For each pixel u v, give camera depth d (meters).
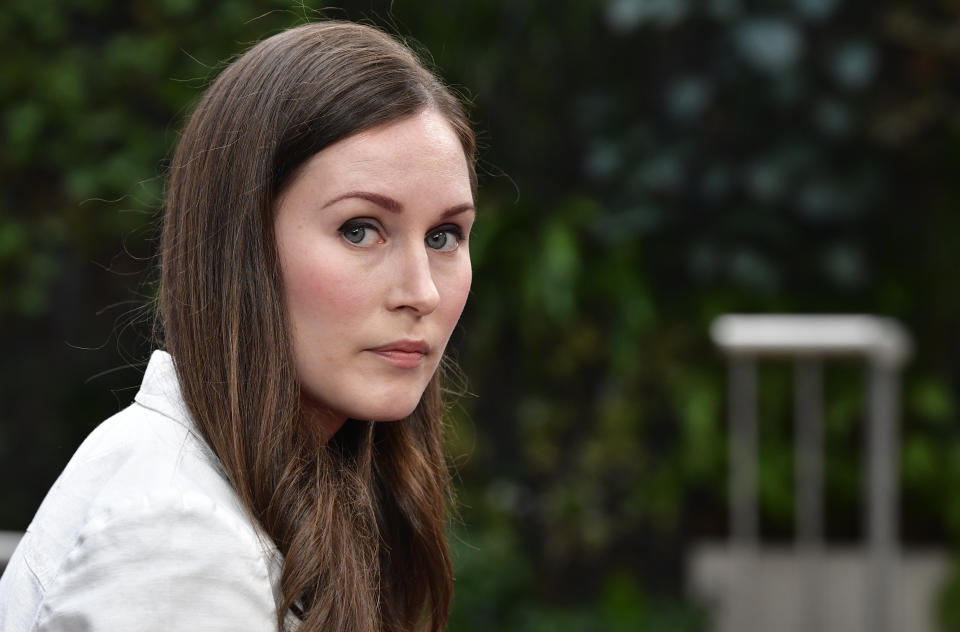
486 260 11.32
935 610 10.40
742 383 8.00
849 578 10.53
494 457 11.50
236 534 2.09
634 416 11.10
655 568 11.27
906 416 11.39
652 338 11.48
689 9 10.70
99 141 10.30
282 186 2.28
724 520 11.38
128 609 1.97
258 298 2.29
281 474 2.29
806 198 11.13
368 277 2.28
